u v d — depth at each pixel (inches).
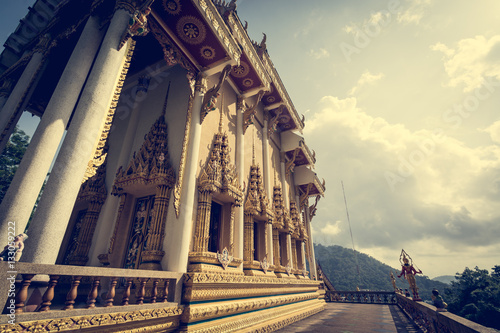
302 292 517.7
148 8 219.6
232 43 292.7
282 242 512.4
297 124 645.3
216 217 330.0
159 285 216.1
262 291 339.6
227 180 316.8
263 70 404.8
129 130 348.2
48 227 145.4
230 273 281.9
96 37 249.9
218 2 338.6
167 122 322.3
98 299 249.0
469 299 1497.3
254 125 500.1
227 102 397.4
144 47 363.3
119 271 158.2
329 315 477.4
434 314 219.1
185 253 236.8
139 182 271.1
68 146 166.2
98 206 320.2
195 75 309.1
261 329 289.7
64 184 156.9
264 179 488.1
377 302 805.2
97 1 254.5
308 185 727.7
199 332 207.9
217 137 344.5
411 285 390.0
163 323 187.0
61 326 120.5
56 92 211.2
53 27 336.5
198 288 221.6
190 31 270.7
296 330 314.8
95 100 183.5
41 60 331.6
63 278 282.0
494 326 1258.0
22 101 311.9
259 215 406.3
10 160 658.8
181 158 270.7
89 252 289.4
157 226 250.4
